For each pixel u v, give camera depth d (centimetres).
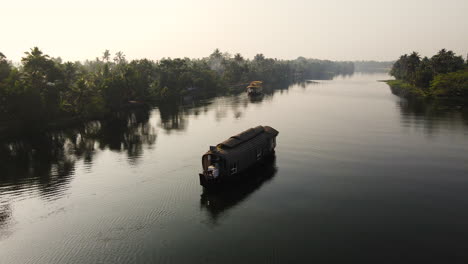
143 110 9225
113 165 4156
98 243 2381
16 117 6588
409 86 14725
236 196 3173
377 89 15700
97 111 7819
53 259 2200
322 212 2808
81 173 3869
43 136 6122
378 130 5906
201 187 3406
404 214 2736
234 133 5956
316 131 5916
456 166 3869
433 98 10475
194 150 4800
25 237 2472
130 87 10325
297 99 11588
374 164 4009
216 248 2295
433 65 13750
